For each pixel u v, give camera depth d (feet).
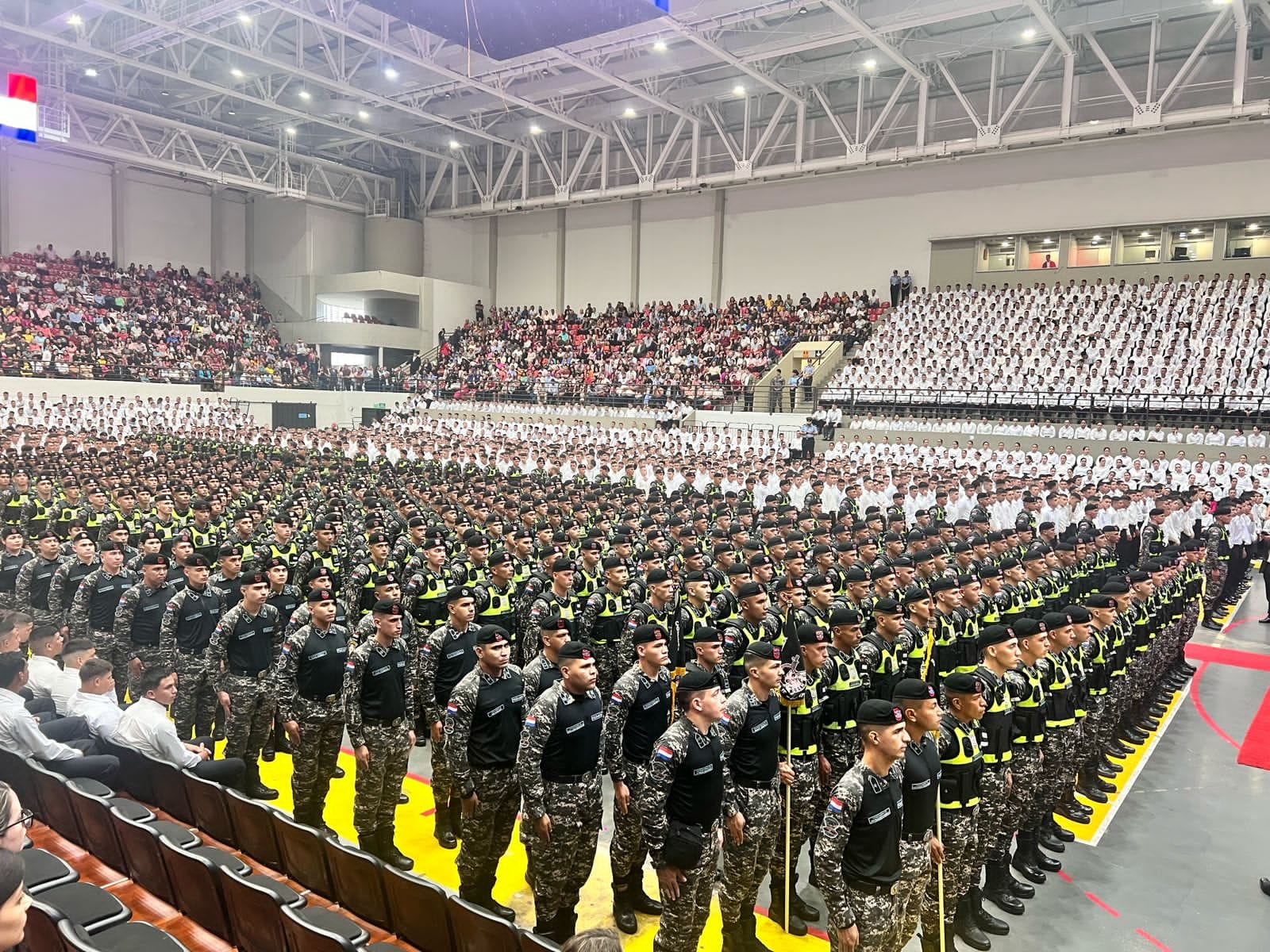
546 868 18.15
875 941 15.33
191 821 20.04
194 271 152.46
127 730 21.43
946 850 18.33
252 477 68.03
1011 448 82.94
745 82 111.55
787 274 126.93
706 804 16.56
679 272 137.49
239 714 25.43
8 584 40.06
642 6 34.86
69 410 108.17
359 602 35.17
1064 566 39.60
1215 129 94.07
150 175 145.89
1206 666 43.45
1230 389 77.71
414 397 135.85
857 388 98.43
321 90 124.67
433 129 137.59
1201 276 91.40
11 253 129.59
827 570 35.94
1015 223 108.06
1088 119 101.09
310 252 152.76
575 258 148.66
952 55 99.76
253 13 91.76
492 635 19.03
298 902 15.10
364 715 21.65
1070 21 89.71
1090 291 97.19
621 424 110.73
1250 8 86.74
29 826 19.49
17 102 72.38
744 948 18.58
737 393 108.37
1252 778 29.63
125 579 33.32
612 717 19.22
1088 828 25.89
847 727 21.62
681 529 41.14
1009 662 20.08
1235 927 20.68
